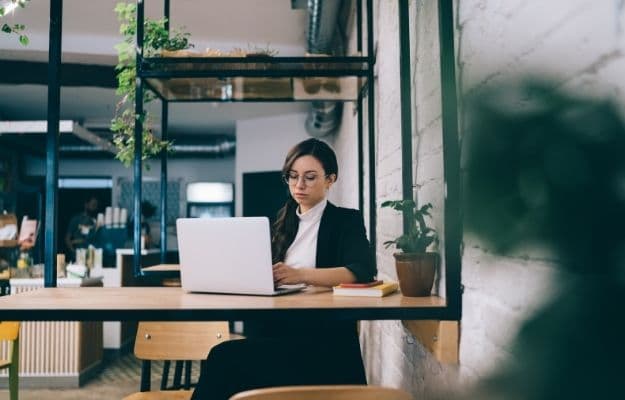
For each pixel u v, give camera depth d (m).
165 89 3.32
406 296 1.72
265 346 1.76
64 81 5.75
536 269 1.01
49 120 2.11
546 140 0.47
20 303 1.57
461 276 1.52
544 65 0.48
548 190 0.50
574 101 0.45
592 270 0.56
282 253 2.14
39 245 7.88
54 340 4.69
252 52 2.92
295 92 3.39
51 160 2.10
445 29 1.56
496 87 0.50
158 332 2.38
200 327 2.37
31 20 5.05
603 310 0.57
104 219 8.29
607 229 0.53
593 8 0.83
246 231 1.71
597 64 0.82
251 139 8.61
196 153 9.70
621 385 0.60
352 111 4.75
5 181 9.34
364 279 1.92
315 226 2.14
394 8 2.64
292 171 2.13
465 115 0.54
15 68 5.78
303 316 1.47
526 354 0.54
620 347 0.59
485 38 1.34
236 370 1.74
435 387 1.83
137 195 3.01
